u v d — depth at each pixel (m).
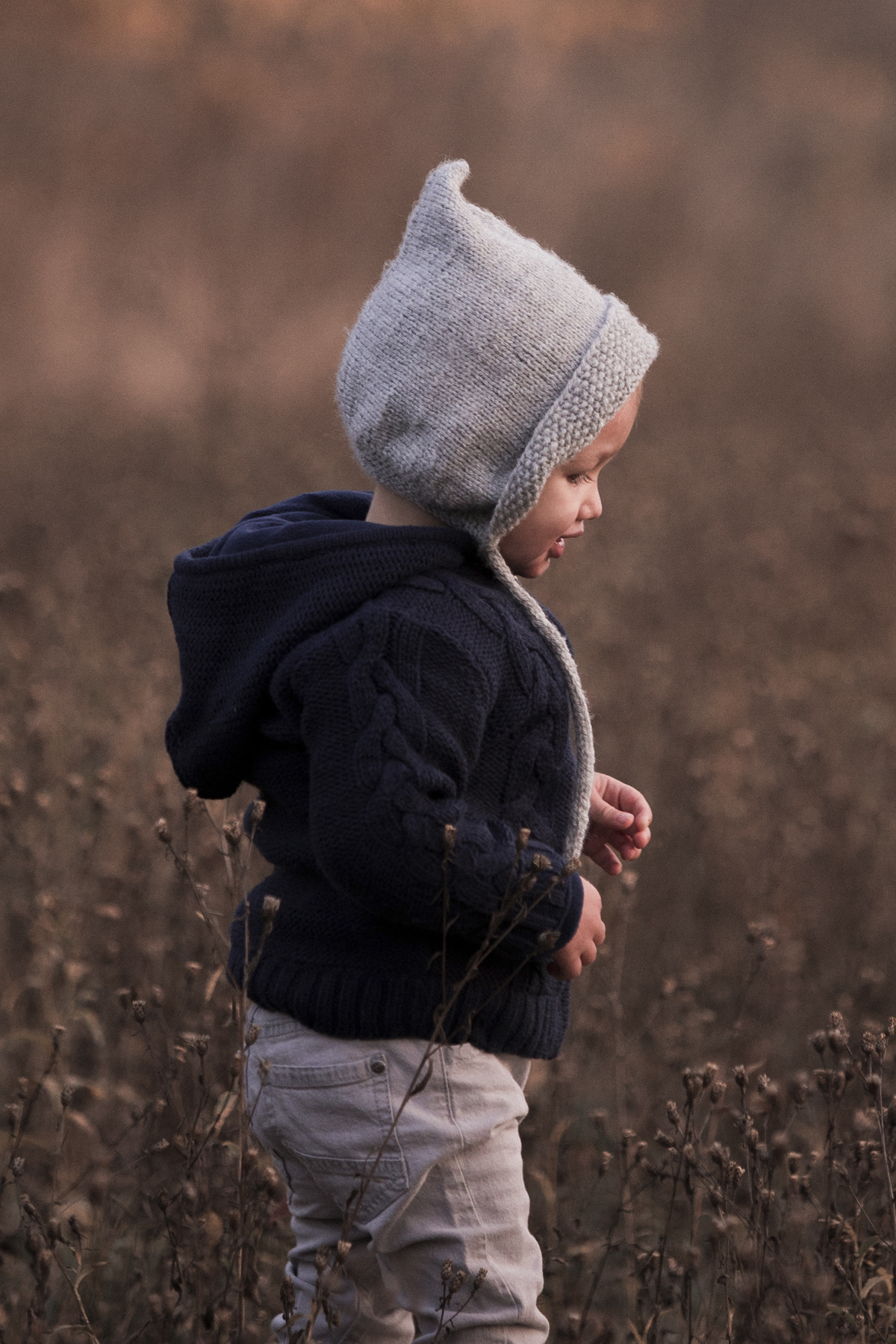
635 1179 11.06
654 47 83.44
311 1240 8.16
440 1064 7.52
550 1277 9.86
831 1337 8.23
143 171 59.41
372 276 58.12
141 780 14.93
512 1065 8.05
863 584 26.30
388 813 6.92
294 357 50.53
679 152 68.19
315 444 35.62
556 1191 10.69
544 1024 7.96
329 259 58.19
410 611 7.26
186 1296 9.09
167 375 48.44
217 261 55.06
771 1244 8.77
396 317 7.70
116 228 55.94
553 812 7.73
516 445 7.58
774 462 35.91
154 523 28.23
